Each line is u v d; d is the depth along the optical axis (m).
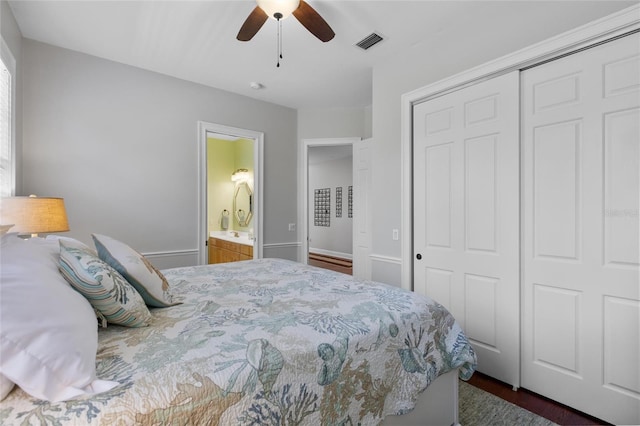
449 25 2.33
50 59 2.63
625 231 1.66
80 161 2.77
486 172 2.21
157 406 0.75
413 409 1.32
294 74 3.22
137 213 3.08
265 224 4.05
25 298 0.75
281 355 0.98
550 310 1.93
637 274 1.62
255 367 0.92
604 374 1.74
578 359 1.83
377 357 1.21
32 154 2.55
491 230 2.19
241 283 1.84
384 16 2.23
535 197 1.98
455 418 1.59
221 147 5.53
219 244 5.05
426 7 2.13
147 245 3.14
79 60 2.76
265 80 3.38
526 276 2.03
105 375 0.82
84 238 2.79
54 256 1.10
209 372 0.86
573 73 1.82
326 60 2.90
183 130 3.35
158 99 3.19
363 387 1.15
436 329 1.47
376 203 2.99
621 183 1.67
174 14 2.23
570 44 1.79
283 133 4.20
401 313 1.38
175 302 1.46
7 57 2.11
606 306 1.72
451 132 2.41
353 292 1.64
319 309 1.37
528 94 2.01
